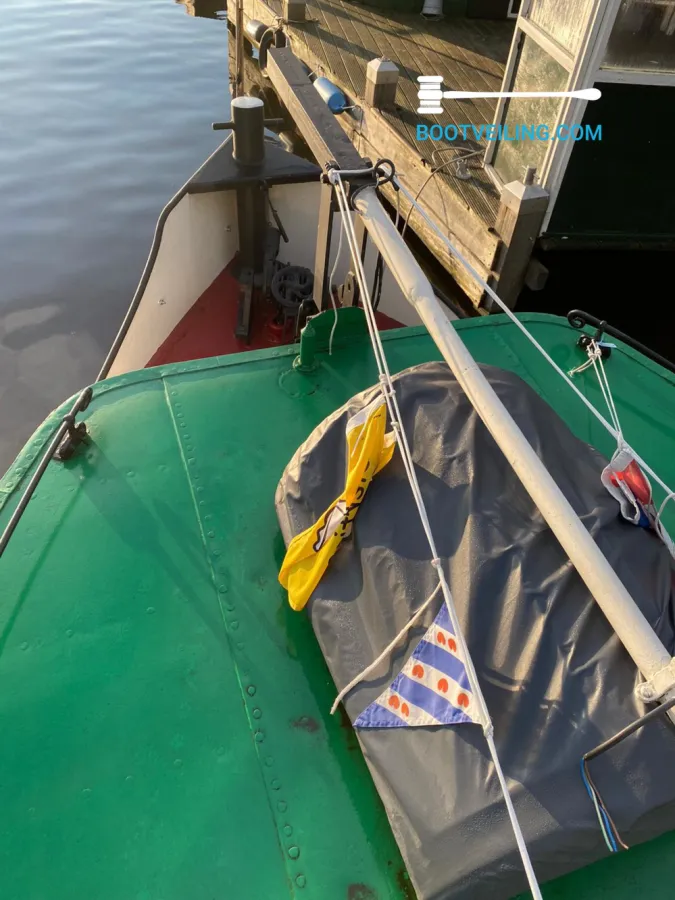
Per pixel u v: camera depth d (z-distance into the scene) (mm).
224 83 12312
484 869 1731
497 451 2512
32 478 2768
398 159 7340
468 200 6262
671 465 3438
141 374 3539
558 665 1972
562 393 3777
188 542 2855
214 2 15820
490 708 1947
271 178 5531
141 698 2389
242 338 5805
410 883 2029
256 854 2076
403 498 2459
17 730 2297
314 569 2461
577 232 5973
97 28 14086
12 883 2006
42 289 7809
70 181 9445
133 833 2102
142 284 5309
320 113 3518
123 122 10844
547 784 1789
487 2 10586
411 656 2113
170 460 3172
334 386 3594
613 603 1919
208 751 2277
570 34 4984
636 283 6629
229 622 2609
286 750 2291
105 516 2926
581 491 2451
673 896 2027
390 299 6156
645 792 1785
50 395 6715
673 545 2484
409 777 1932
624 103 5207
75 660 2477
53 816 2125
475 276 2908
